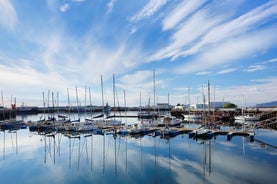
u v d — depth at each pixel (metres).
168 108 122.38
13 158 29.42
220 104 115.06
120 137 44.75
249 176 20.44
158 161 26.55
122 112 159.38
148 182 19.77
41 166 25.53
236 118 70.12
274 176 20.31
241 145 34.16
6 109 108.88
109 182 20.08
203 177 20.50
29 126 62.44
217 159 26.47
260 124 58.25
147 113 95.56
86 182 20.22
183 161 26.16
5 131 58.38
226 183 18.89
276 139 38.66
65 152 32.69
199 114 81.94
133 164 25.59
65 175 22.25
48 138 45.91
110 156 29.73
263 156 27.41
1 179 21.38
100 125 57.88
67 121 68.56
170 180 20.05
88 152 32.28
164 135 44.06
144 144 37.16
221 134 43.38
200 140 39.25
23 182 20.50
